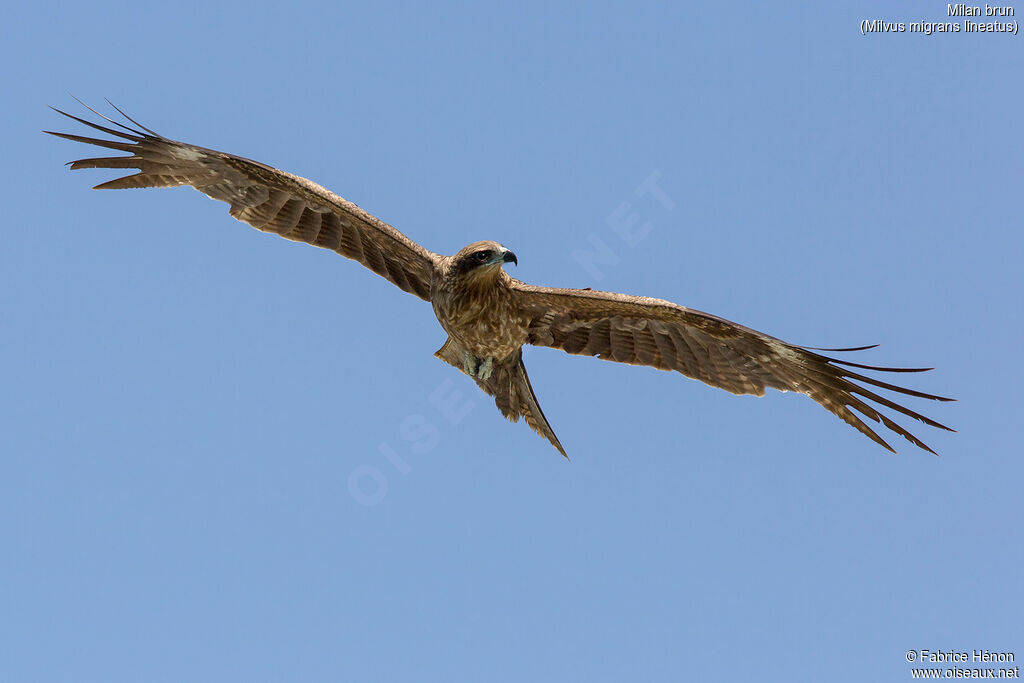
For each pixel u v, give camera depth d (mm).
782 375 13828
